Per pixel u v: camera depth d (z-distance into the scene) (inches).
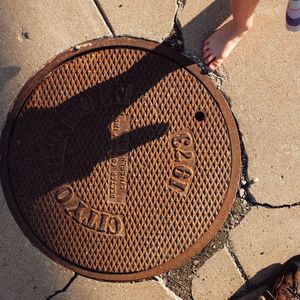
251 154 39.8
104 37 40.4
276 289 38.5
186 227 39.1
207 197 39.2
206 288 39.3
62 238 39.3
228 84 40.1
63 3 40.7
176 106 39.6
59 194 39.2
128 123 39.4
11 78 40.2
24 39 40.6
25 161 39.5
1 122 39.9
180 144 39.3
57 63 40.2
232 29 38.8
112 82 39.8
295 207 39.6
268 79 40.1
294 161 39.8
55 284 39.5
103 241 39.2
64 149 39.4
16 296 39.4
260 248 39.4
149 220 39.1
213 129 39.6
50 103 39.8
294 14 30.3
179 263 39.0
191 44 40.2
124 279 39.1
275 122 39.9
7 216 39.6
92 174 39.2
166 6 40.6
